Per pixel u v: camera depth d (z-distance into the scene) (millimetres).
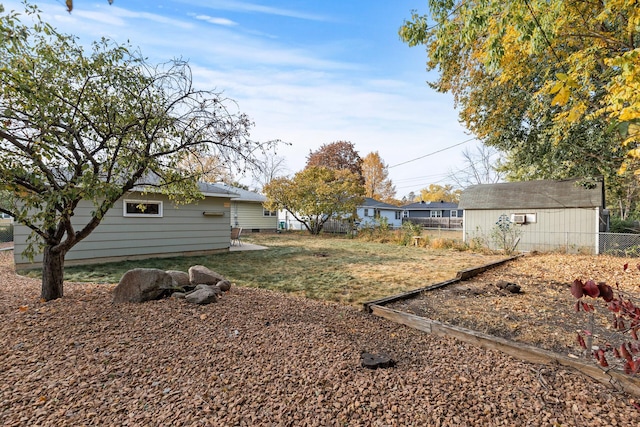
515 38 4445
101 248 7578
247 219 19359
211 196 9789
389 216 28719
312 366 2412
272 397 2002
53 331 2811
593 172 9391
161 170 4008
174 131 3740
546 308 4145
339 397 2018
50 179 3285
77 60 3316
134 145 3650
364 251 10789
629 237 9375
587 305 1402
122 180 3889
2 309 3361
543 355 2553
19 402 1873
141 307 3484
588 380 2256
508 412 1881
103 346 2590
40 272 6207
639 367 1386
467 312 3975
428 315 3852
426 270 7184
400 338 3137
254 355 2564
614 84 2359
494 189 12672
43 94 3021
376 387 2145
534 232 11023
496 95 9352
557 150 9086
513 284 5250
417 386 2170
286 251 10570
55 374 2180
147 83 3537
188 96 3760
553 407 1932
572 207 10336
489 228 11969
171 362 2402
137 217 8203
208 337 2854
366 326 3445
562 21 4004
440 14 4621
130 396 1972
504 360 2625
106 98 3486
